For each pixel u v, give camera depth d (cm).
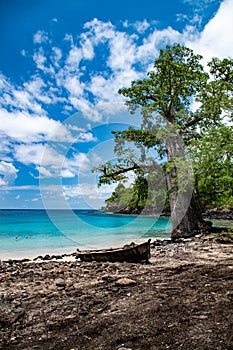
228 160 1659
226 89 1883
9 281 803
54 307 572
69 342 424
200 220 1956
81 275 855
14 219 4438
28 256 1344
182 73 2202
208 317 486
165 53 2270
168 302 573
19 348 409
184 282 731
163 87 2178
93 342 420
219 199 2033
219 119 1878
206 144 1675
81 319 508
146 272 869
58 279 796
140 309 542
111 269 927
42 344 420
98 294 650
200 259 1085
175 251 1320
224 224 2914
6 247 1634
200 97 1909
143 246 1034
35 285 754
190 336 420
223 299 577
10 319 511
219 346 387
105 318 506
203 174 1766
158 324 468
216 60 2048
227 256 1152
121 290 672
